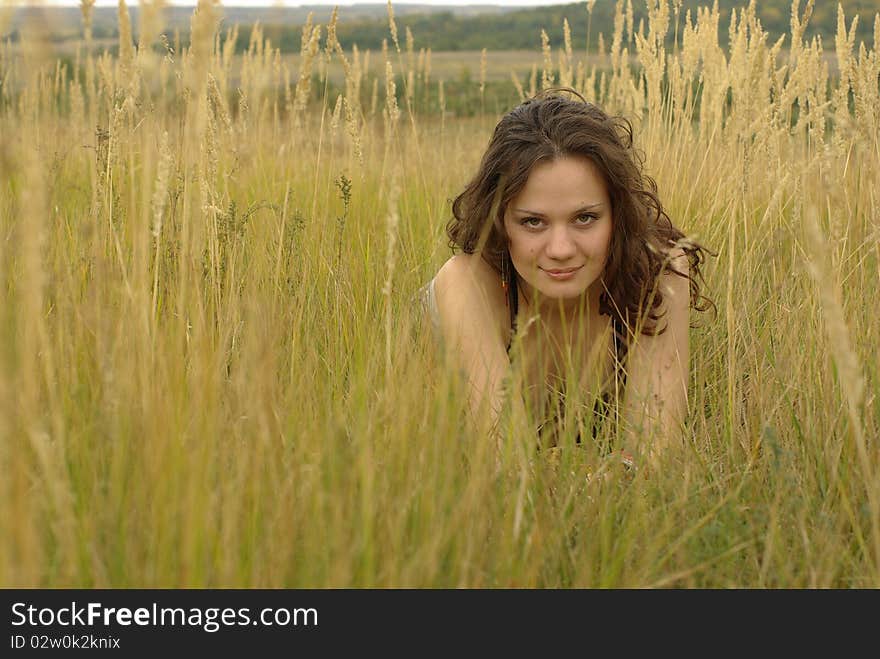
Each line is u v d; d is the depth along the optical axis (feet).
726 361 14.11
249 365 9.41
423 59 25.50
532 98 12.39
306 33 14.97
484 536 8.30
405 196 19.94
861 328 12.46
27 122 7.88
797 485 9.88
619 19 24.00
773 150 15.08
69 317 10.30
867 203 14.85
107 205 12.69
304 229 15.90
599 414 11.51
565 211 11.05
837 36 15.81
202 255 12.25
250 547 7.72
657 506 9.78
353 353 12.12
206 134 12.90
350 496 7.66
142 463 8.05
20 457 6.69
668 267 12.45
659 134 21.80
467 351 11.78
